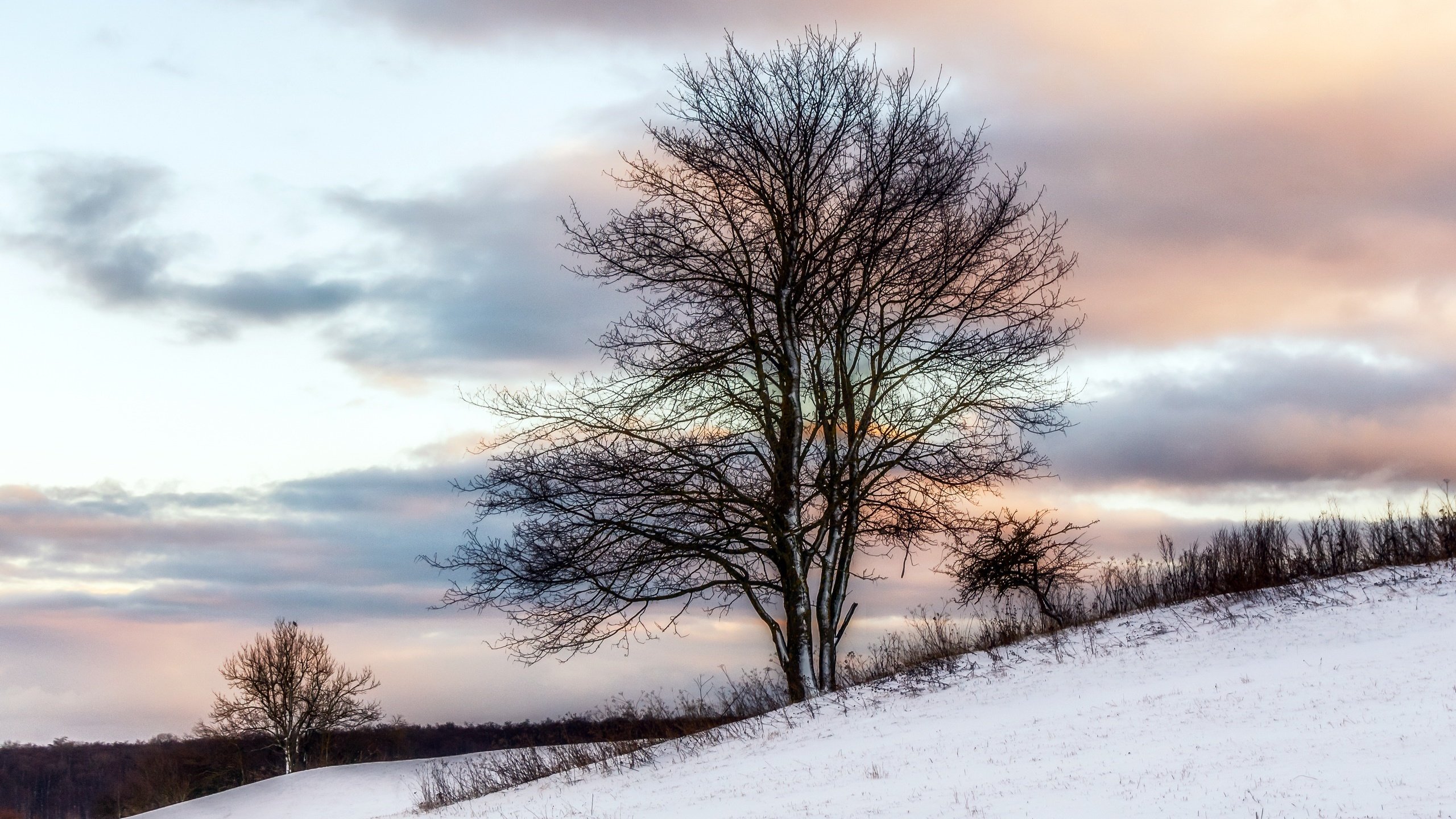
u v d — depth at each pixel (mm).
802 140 20672
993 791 10391
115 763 86875
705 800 13195
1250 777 9336
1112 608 20609
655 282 20766
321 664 61344
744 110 20781
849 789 11859
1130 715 12953
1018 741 12781
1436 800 7965
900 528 20344
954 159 20812
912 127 20891
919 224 20594
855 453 20484
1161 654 16703
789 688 20672
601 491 20000
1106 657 17203
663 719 21328
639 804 14117
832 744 15547
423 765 35062
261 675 60125
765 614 20625
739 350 20891
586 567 19922
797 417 20812
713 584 20406
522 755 22812
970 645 20250
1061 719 13617
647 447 20391
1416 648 13641
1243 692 13000
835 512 20453
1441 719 10242
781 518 20438
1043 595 20688
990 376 20703
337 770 36844
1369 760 9281
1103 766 10680
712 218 20938
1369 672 12773
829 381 21266
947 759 12531
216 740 63688
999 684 17156
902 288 20734
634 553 20000
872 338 21172
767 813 11281
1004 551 20219
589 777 18375
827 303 20938
